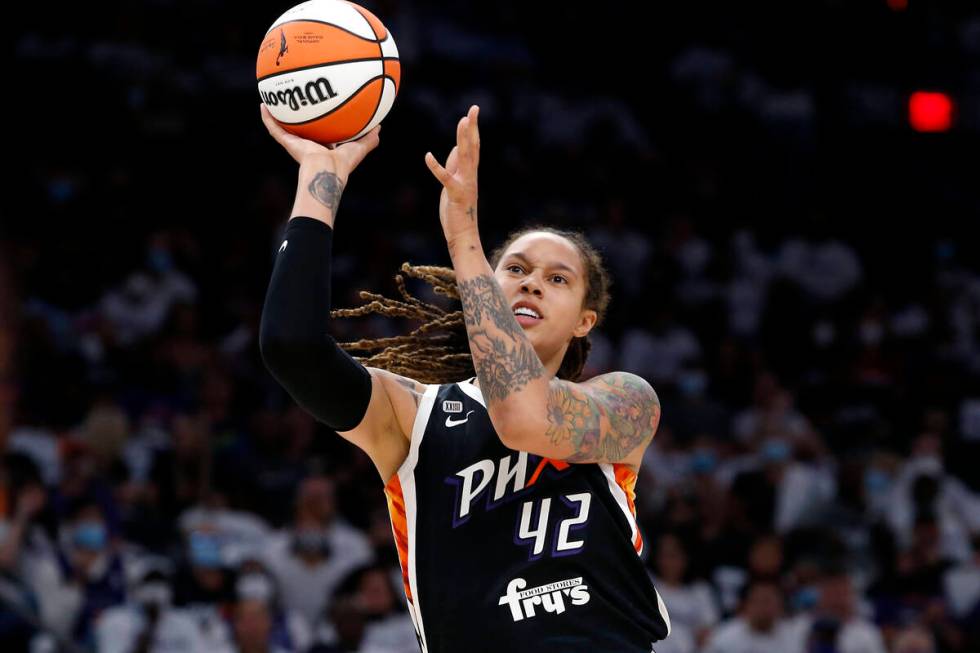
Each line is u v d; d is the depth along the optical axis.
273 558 13.34
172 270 19.52
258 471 15.39
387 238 20.67
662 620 4.82
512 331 4.57
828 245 24.66
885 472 17.34
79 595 12.07
